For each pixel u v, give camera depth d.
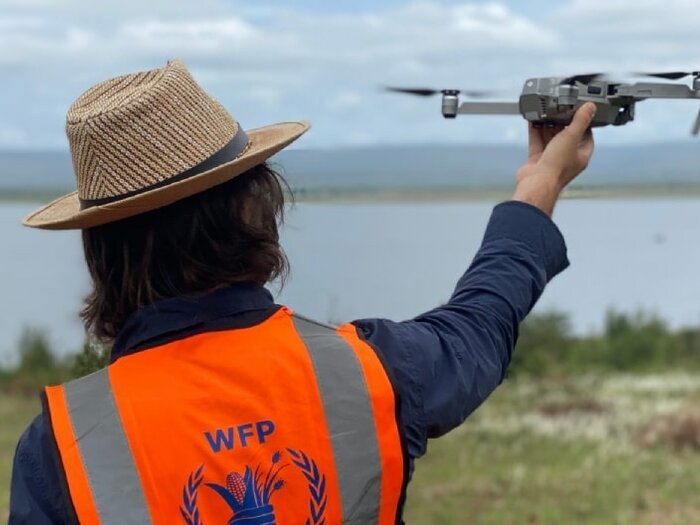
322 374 1.56
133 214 1.54
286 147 1.64
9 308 33.19
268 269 1.64
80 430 1.51
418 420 1.60
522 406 13.37
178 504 1.48
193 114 1.56
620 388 15.16
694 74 1.72
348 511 1.53
